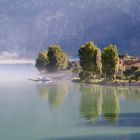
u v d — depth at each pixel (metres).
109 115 99.44
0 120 95.38
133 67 193.38
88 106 115.94
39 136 78.38
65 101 128.62
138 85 173.00
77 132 80.50
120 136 76.50
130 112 103.25
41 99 135.75
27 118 97.75
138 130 80.94
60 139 75.69
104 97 136.38
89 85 185.88
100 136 76.69
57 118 96.75
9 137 78.31
